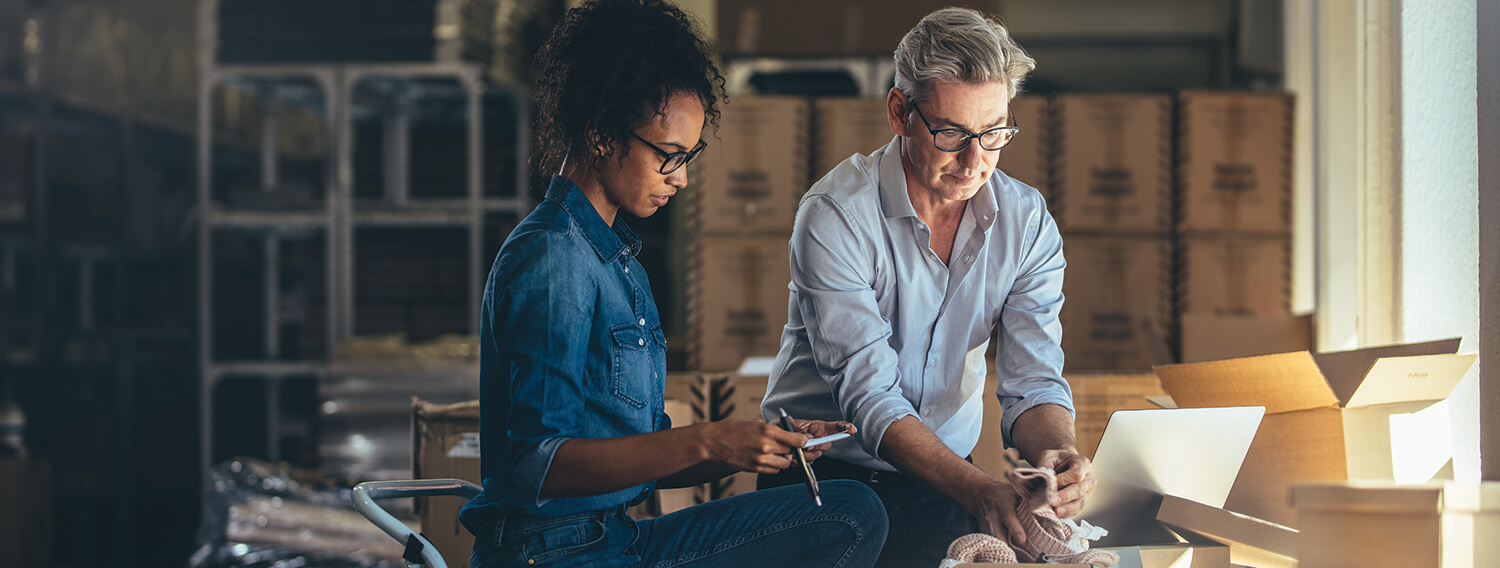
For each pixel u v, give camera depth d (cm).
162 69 454
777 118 309
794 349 167
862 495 139
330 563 293
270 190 388
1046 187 308
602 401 122
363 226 393
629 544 131
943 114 142
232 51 380
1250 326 269
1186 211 303
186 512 420
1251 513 169
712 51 131
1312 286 293
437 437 206
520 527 122
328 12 376
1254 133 303
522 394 113
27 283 446
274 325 449
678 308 433
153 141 471
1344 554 123
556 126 127
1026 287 163
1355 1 249
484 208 383
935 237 159
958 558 122
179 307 456
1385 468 163
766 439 112
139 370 418
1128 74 358
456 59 372
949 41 141
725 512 139
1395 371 159
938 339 160
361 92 408
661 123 121
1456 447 191
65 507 392
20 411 370
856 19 339
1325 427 163
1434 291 200
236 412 443
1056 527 125
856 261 153
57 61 416
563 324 115
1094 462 138
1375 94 220
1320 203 258
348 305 381
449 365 347
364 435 346
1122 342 303
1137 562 130
